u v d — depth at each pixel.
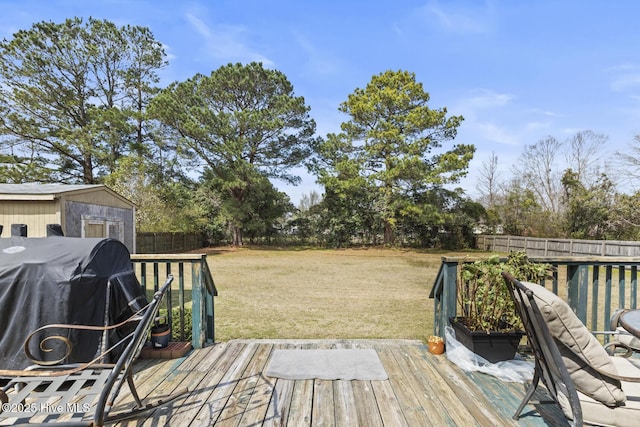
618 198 12.81
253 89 15.62
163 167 16.11
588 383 1.51
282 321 4.37
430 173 14.22
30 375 1.66
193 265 3.04
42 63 13.95
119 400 2.08
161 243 13.90
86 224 6.67
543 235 15.30
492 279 2.57
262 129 15.09
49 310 2.17
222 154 14.70
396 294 6.32
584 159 19.33
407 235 17.81
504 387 2.28
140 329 1.63
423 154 15.04
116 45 15.78
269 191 16.89
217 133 14.42
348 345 3.10
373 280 7.98
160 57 17.30
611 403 1.48
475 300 2.65
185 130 14.11
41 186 6.71
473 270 2.69
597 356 1.50
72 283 2.19
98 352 2.31
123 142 15.80
